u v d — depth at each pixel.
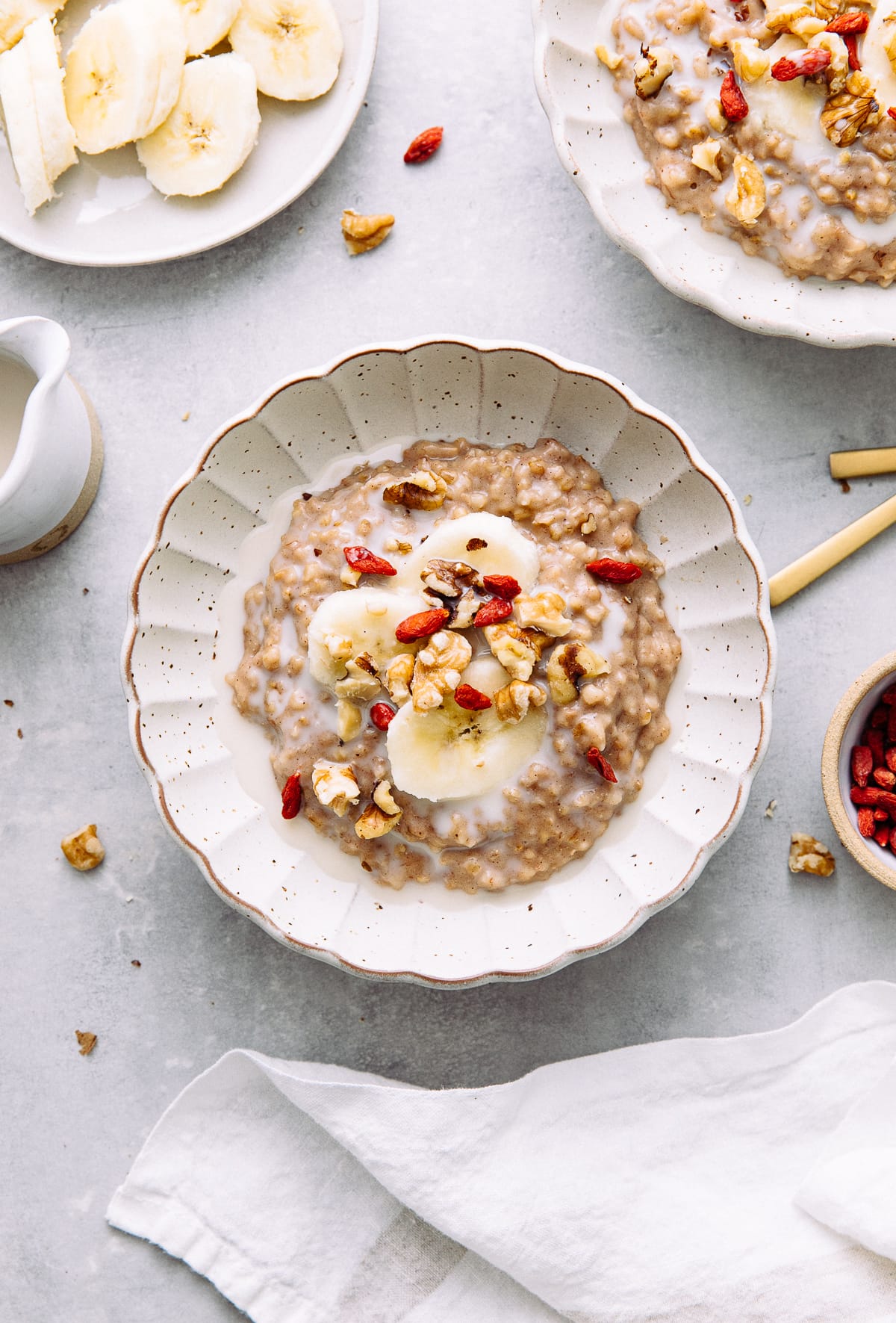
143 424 0.58
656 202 0.55
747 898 0.57
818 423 0.57
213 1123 0.58
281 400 0.54
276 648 0.54
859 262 0.54
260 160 0.57
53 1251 0.58
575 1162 0.56
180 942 0.58
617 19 0.54
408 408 0.55
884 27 0.53
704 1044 0.56
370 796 0.54
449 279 0.58
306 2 0.55
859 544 0.57
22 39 0.56
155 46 0.55
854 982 0.57
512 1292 0.57
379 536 0.54
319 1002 0.58
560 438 0.56
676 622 0.55
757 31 0.53
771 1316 0.55
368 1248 0.57
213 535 0.55
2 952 0.58
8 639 0.58
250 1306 0.57
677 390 0.57
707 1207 0.56
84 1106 0.58
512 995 0.57
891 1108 0.55
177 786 0.55
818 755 0.57
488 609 0.52
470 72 0.57
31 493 0.54
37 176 0.56
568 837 0.54
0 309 0.58
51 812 0.58
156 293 0.58
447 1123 0.55
